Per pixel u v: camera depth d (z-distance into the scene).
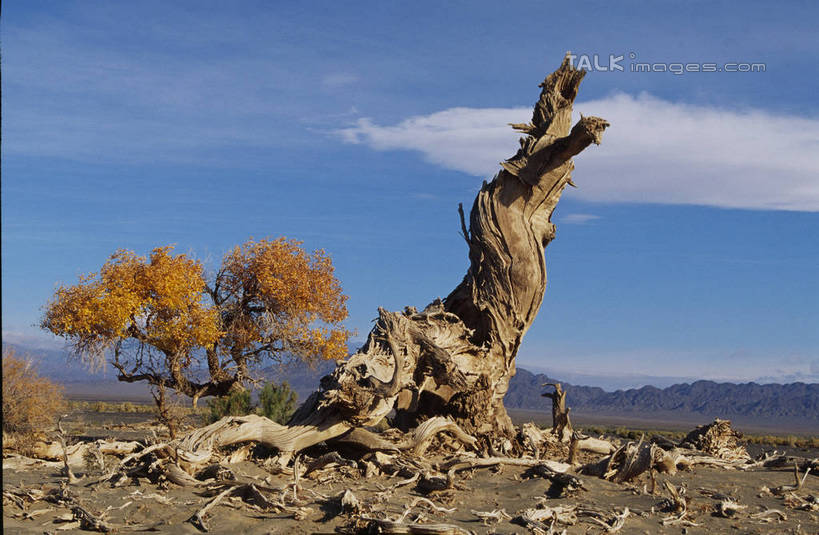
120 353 20.53
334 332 23.34
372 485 12.73
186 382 21.42
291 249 23.31
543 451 18.52
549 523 10.50
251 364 23.30
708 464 17.28
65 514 9.37
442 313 18.38
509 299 18.89
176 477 11.61
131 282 19.72
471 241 19.55
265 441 14.00
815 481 15.55
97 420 30.50
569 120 19.09
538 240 19.22
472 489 12.84
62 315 19.52
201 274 22.39
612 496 12.63
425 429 15.38
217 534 8.99
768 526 10.89
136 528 9.10
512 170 18.73
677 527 10.68
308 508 10.12
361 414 14.48
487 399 18.42
